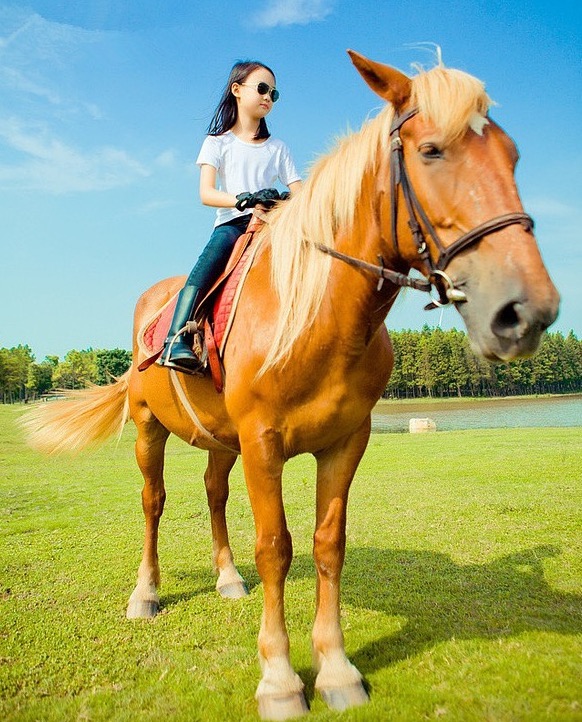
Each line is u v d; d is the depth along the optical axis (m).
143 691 2.53
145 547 3.73
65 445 4.26
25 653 2.95
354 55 2.07
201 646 3.04
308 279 2.34
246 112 3.23
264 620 2.47
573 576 3.90
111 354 58.34
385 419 30.52
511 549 4.61
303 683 2.45
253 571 4.43
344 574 4.12
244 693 2.49
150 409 3.66
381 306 2.29
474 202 1.79
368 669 2.66
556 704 2.24
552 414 30.47
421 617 3.28
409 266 2.17
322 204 2.38
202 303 2.79
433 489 7.32
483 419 27.88
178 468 10.77
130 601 3.55
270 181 3.31
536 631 2.99
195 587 4.06
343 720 2.20
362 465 9.86
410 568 4.22
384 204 2.10
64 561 4.70
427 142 1.88
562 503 6.18
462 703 2.29
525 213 1.77
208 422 2.98
